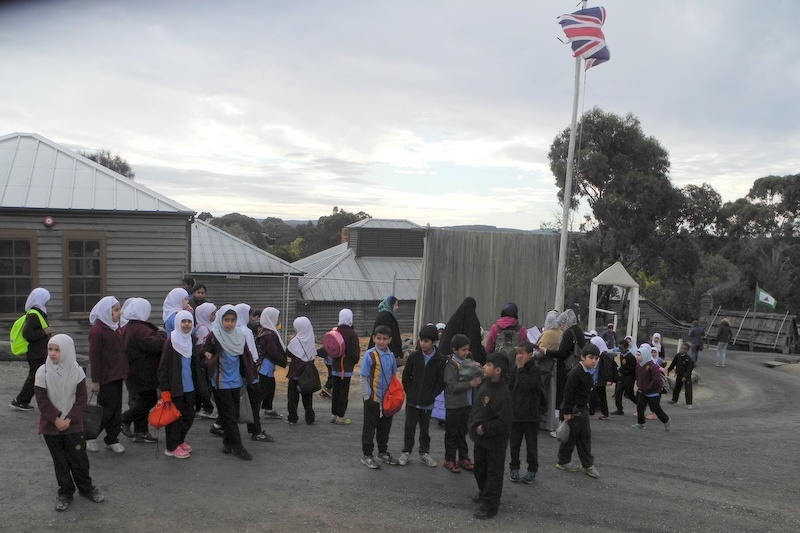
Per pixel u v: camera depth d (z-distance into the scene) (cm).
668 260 3134
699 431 1153
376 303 2822
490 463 637
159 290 1583
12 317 1465
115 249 1543
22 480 661
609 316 3294
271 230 8312
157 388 808
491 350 964
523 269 1470
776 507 720
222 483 685
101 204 1530
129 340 786
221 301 2452
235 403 780
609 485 767
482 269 1457
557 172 3084
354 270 3091
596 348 781
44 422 586
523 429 753
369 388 773
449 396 774
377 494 685
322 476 731
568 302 3148
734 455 955
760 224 4875
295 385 1002
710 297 4062
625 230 2997
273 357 995
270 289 2503
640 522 652
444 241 1446
